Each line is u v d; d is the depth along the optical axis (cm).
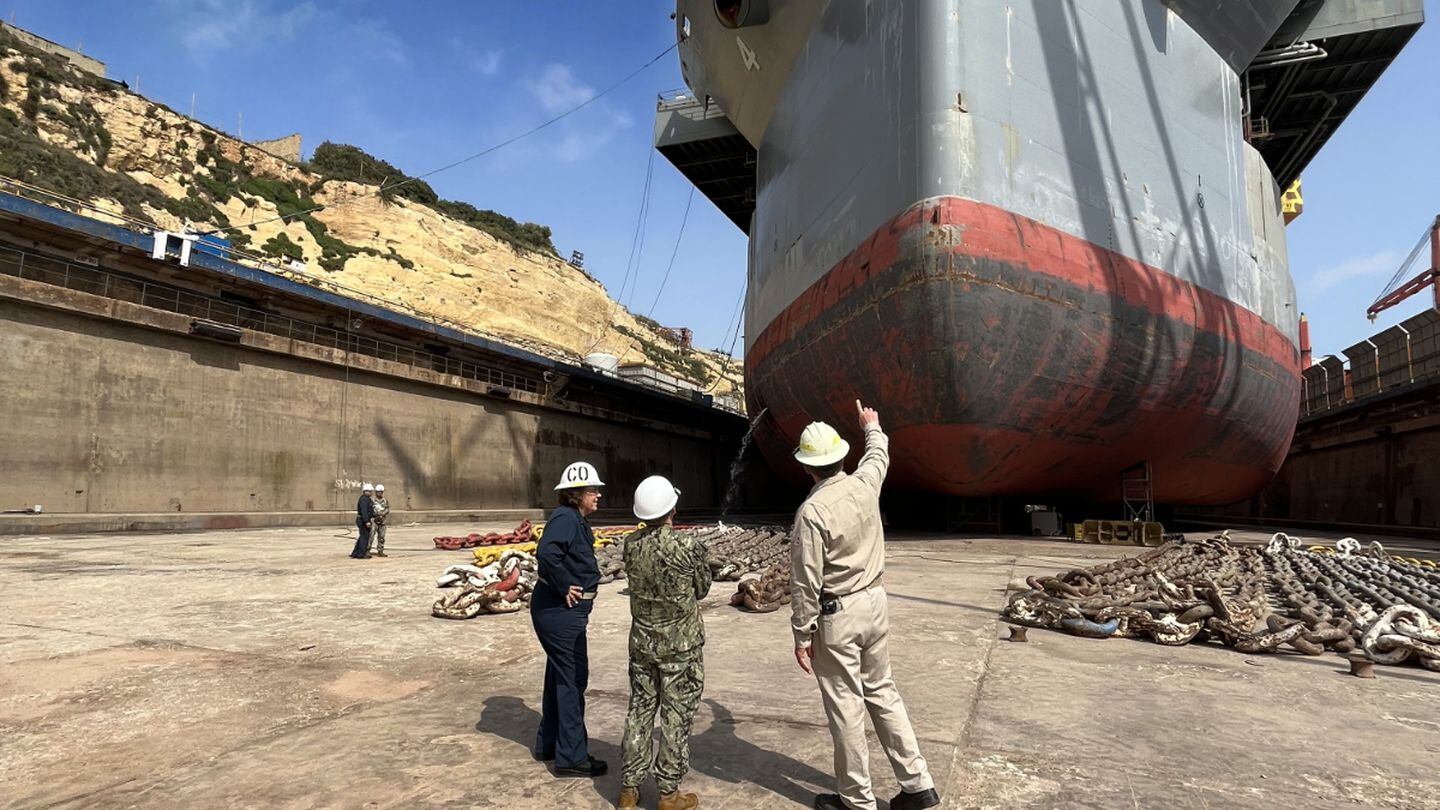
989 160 1731
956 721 438
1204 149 2367
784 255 2609
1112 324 1858
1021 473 2011
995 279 1673
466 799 327
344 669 558
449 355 3484
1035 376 1775
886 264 1788
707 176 4184
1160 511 3102
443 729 422
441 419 3306
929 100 1755
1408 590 877
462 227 7231
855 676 312
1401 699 496
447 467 3309
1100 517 2755
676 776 314
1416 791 341
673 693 321
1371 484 3394
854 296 1923
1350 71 2967
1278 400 2544
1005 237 1698
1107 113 2028
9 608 810
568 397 4162
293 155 6944
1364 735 421
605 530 2072
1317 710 469
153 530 2084
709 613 823
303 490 2711
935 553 1591
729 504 5541
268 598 897
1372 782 352
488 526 2767
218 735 409
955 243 1662
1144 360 1938
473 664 576
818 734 419
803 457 338
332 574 1139
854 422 2197
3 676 529
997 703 478
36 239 2172
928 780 318
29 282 2030
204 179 5312
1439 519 2852
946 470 1989
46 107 4619
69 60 5375
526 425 3775
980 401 1762
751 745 401
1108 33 2091
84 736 407
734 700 484
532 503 3747
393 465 3064
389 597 907
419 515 2888
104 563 1256
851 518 315
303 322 2881
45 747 389
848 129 2105
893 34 1903
